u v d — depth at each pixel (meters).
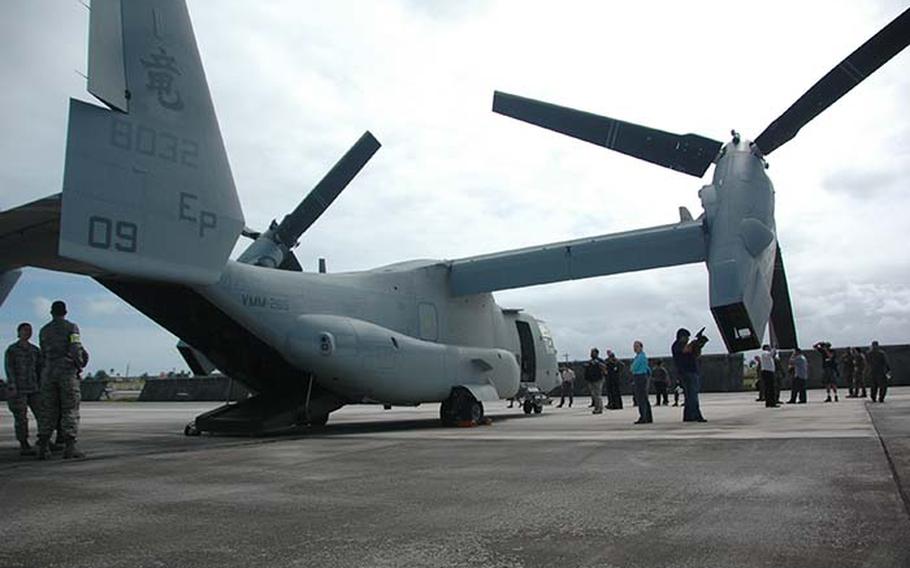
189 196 8.12
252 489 5.19
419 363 12.14
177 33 8.22
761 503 4.20
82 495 5.00
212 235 8.36
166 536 3.71
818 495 4.37
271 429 10.68
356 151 13.09
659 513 4.04
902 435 7.43
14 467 6.66
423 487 5.17
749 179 10.62
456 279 14.20
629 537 3.51
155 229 7.70
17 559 3.27
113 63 7.45
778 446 6.80
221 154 8.62
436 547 3.42
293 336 10.54
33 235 7.85
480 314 15.11
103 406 31.23
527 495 4.73
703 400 22.80
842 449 6.40
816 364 28.19
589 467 5.96
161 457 7.44
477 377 13.46
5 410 27.66
